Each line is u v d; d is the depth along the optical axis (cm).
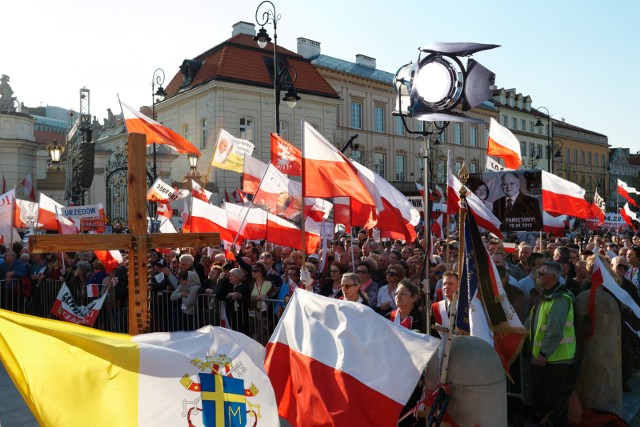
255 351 339
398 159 4847
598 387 593
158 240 376
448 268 598
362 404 374
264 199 873
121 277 1033
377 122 4694
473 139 5662
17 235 1577
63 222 1188
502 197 863
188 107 3819
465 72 553
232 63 3606
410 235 699
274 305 858
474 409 396
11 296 1148
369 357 387
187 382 295
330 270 874
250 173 1082
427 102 562
